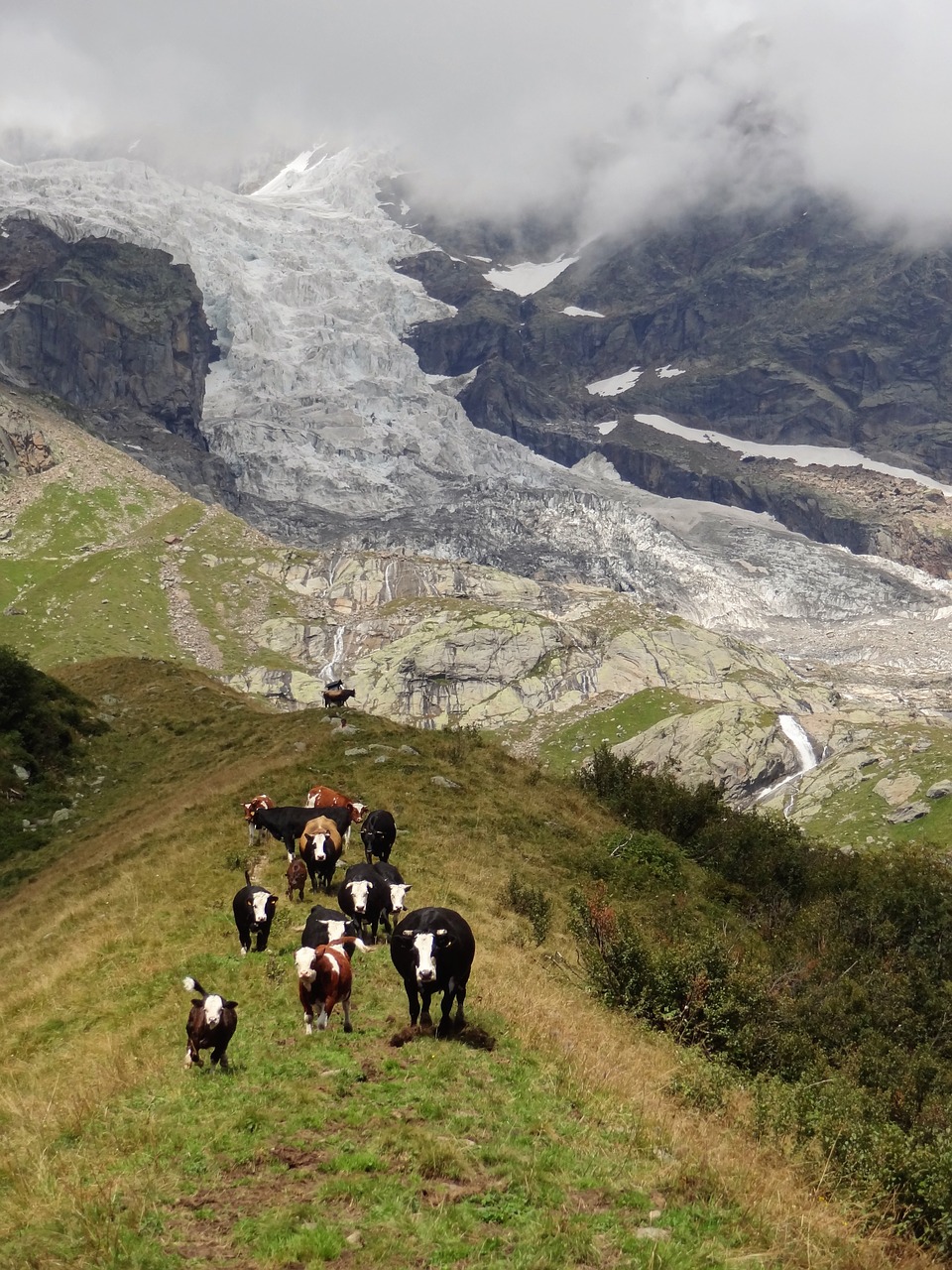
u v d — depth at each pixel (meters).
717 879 50.78
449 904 30.50
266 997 20.47
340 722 56.69
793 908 52.47
